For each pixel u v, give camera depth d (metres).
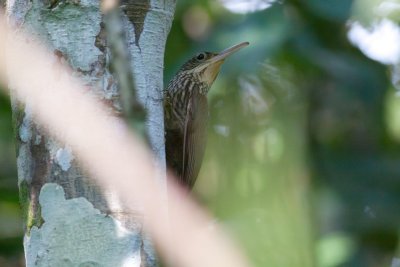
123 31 9.20
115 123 8.95
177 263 9.62
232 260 9.39
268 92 13.27
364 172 16.08
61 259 8.60
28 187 8.85
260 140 10.68
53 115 8.91
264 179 9.80
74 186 8.72
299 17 15.20
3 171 13.41
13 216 13.04
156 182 9.11
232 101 12.66
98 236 8.62
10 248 12.85
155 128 9.30
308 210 9.52
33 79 9.03
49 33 9.06
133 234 8.69
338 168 15.91
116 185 8.77
